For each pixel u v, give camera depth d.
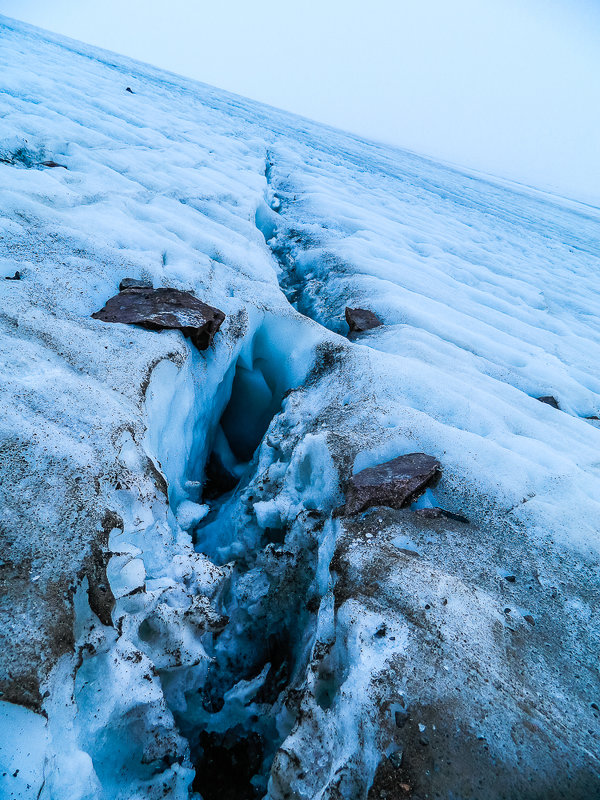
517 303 7.88
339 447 3.12
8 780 1.31
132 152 8.66
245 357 4.82
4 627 1.54
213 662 2.78
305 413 3.99
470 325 6.27
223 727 2.62
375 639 1.95
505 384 4.68
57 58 14.72
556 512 2.90
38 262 3.91
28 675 1.47
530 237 13.87
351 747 1.68
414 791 1.52
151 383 3.08
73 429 2.33
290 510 3.12
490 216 15.35
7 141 6.59
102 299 3.91
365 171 15.85
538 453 3.47
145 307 3.75
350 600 2.11
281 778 1.76
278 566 2.84
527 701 1.81
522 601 2.28
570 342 6.73
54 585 1.71
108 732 1.78
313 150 16.52
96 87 12.64
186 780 2.03
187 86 23.53
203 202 7.53
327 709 1.89
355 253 7.82
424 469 2.93
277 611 2.84
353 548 2.39
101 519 1.98
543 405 4.45
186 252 5.33
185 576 2.59
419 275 7.53
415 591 2.15
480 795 1.53
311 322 4.93
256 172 10.66
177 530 2.98
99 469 2.20
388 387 3.91
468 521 2.74
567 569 2.54
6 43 13.62
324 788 1.64
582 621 2.25
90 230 4.99
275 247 8.43
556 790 1.57
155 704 1.91
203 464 4.61
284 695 2.42
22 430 2.17
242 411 5.31
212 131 13.14
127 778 1.84
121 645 1.90
